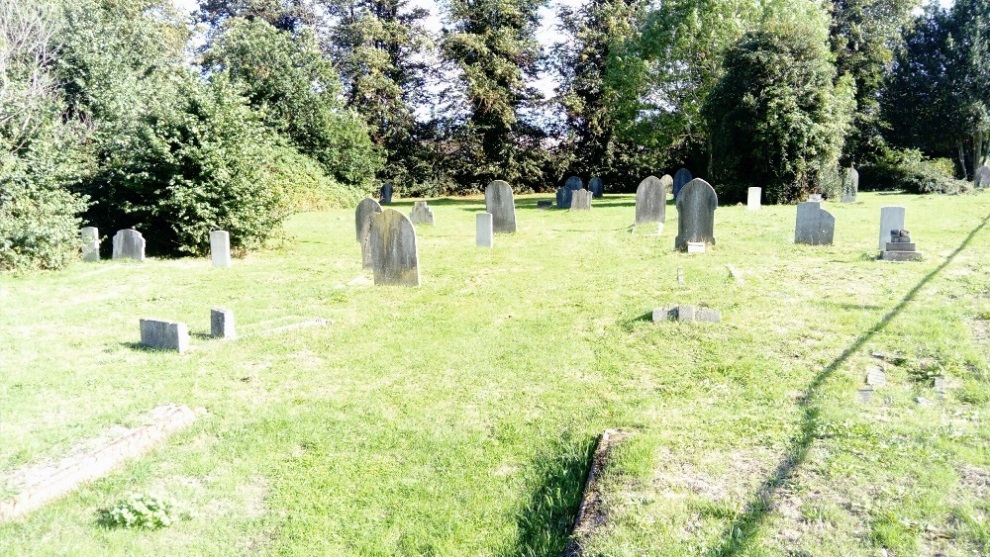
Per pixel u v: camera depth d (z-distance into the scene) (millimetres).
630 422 5098
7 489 4066
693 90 30453
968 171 34094
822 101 23656
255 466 4703
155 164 14133
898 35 34094
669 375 6176
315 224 21172
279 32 33281
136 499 4090
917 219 16547
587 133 41781
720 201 24953
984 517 3422
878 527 3369
